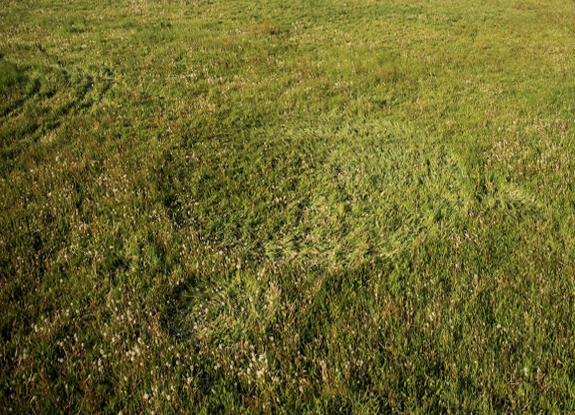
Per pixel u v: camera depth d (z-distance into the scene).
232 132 10.55
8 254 6.14
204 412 4.24
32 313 5.24
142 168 8.63
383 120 11.33
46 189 7.82
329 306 5.54
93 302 5.46
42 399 4.22
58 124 10.55
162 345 4.97
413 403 4.28
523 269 5.96
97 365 4.67
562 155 8.66
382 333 5.05
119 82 13.16
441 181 8.40
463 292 5.59
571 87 13.45
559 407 4.16
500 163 8.71
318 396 4.41
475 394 4.35
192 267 6.17
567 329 4.96
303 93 12.92
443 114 11.51
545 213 7.28
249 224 7.41
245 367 4.77
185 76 13.92
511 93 13.16
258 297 5.77
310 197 8.21
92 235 6.77
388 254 6.64
